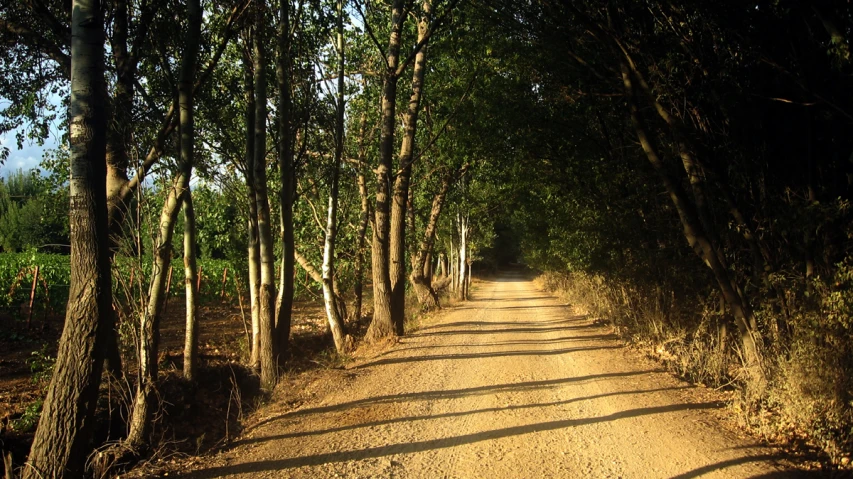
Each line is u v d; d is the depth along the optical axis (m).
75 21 4.70
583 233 14.55
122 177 7.54
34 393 8.34
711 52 7.91
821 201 6.95
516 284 48.38
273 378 9.42
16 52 9.24
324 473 5.22
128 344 7.38
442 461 5.52
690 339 11.58
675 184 8.37
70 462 4.49
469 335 14.57
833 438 5.59
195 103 10.04
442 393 8.31
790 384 6.23
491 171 16.58
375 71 16.36
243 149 12.05
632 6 8.29
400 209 14.78
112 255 6.16
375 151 18.66
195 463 5.62
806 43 6.73
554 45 10.12
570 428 6.57
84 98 4.67
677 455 5.63
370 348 12.77
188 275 8.97
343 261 17.14
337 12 12.62
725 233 8.92
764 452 5.71
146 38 8.44
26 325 14.82
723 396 8.13
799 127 7.36
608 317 17.38
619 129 11.67
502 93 12.78
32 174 11.20
